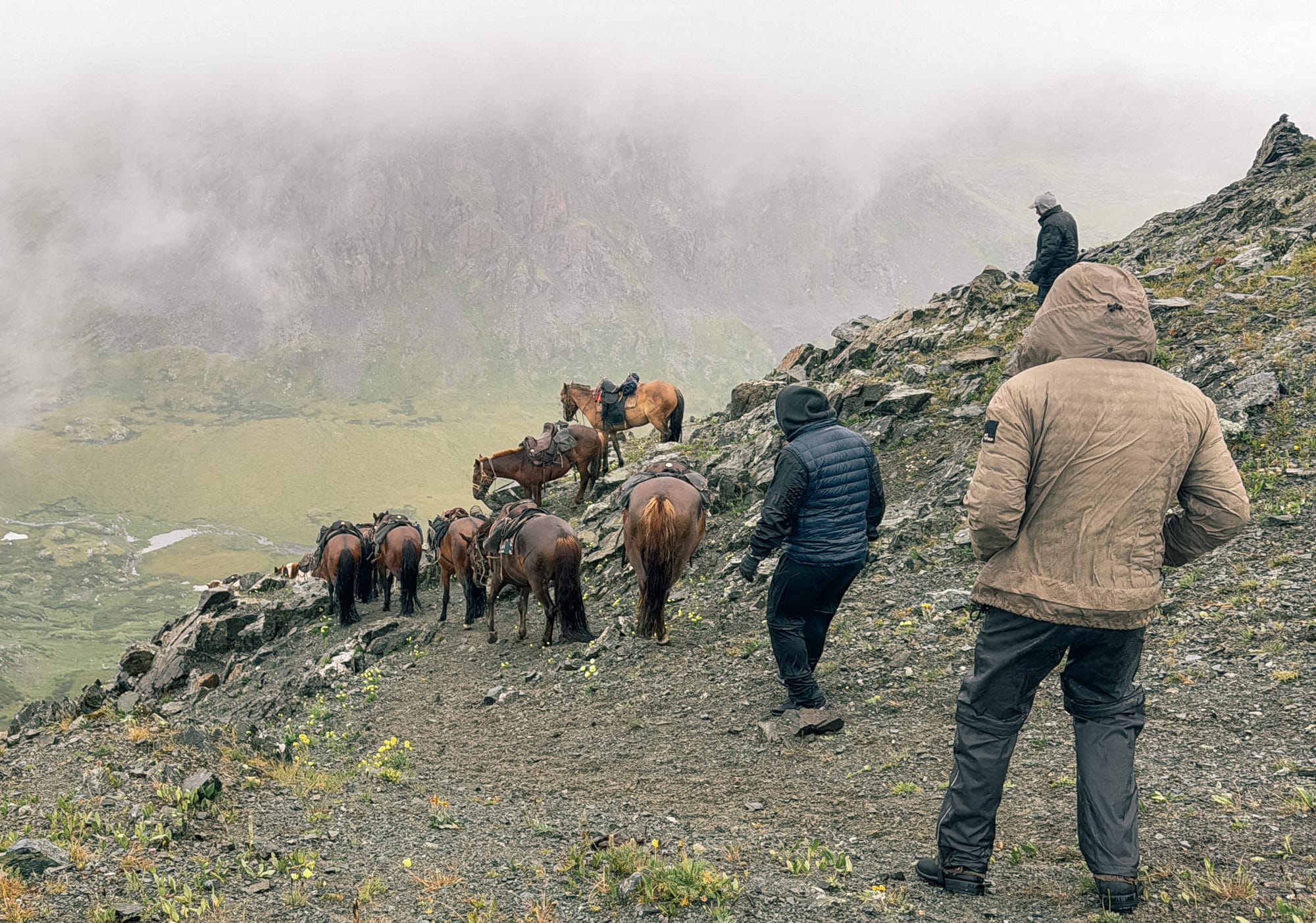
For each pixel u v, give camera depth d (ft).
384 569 54.70
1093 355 11.07
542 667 34.78
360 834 16.87
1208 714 19.11
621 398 67.21
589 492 62.90
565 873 14.10
